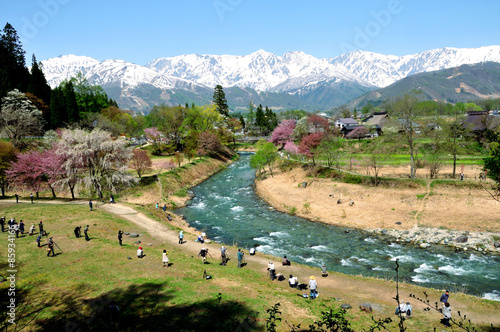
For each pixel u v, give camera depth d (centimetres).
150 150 9688
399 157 6750
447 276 2642
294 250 3356
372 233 3788
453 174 4897
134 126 11119
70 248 2791
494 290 2388
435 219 3869
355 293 2261
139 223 3962
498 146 1466
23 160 4791
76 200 4906
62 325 1551
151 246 3156
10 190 5103
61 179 4878
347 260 3058
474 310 1969
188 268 2536
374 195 4762
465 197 4128
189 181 7056
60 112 8281
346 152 7788
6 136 6419
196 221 4491
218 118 12375
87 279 2156
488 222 3581
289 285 2375
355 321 1758
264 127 16112
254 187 6681
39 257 2547
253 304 1892
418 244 3384
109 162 4950
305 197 5325
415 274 2702
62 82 10800
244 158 11812
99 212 4119
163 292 2008
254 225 4256
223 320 1655
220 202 5562
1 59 8519
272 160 7412
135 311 1730
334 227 4072
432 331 1673
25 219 3603
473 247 3203
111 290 2009
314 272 2692
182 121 10356
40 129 7156
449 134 5978
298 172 6744
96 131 5031
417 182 4731
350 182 5384
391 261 2997
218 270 2588
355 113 19225
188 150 8475
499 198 3878
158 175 6309
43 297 1864
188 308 1791
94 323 1586
